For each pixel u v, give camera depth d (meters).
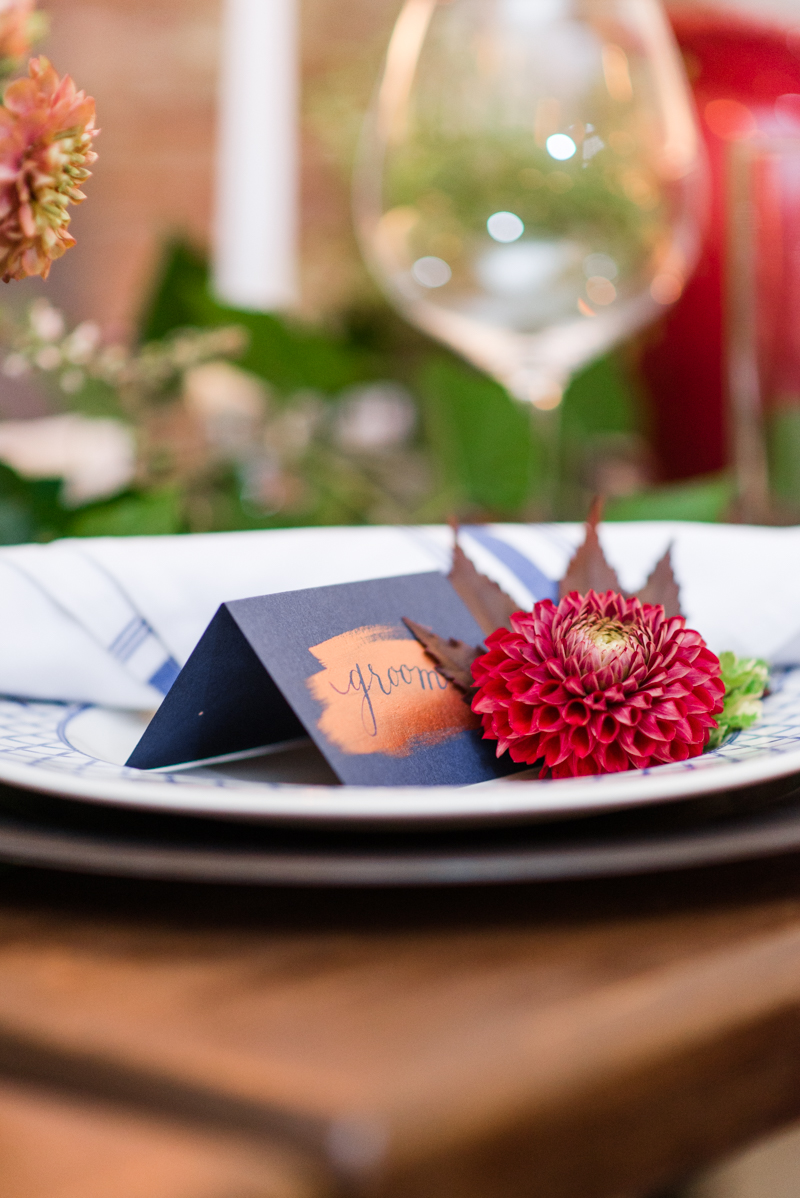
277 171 1.22
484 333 0.97
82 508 0.85
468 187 0.89
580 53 0.88
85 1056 0.38
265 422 1.21
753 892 0.45
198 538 0.61
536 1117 0.37
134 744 0.56
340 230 1.60
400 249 0.95
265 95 1.21
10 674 0.57
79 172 0.50
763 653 0.61
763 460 0.84
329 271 1.58
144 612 0.58
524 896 0.45
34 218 0.49
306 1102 0.36
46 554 0.59
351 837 0.44
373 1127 0.36
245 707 0.52
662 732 0.50
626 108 0.89
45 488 0.85
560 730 0.50
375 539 0.61
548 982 0.41
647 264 0.93
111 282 1.93
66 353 0.91
